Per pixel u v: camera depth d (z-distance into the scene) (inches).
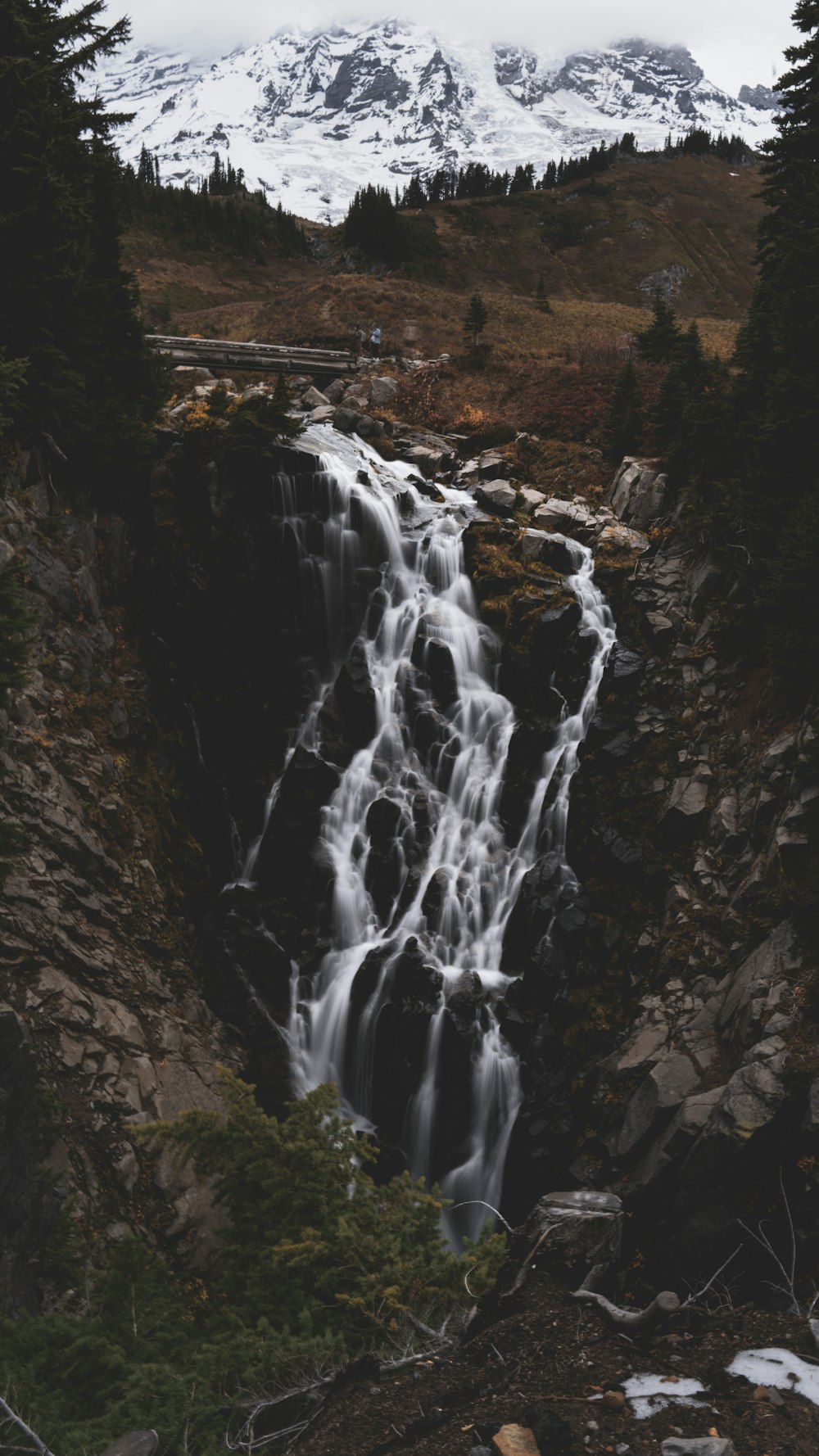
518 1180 738.8
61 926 653.9
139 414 939.3
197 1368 329.7
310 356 1471.5
